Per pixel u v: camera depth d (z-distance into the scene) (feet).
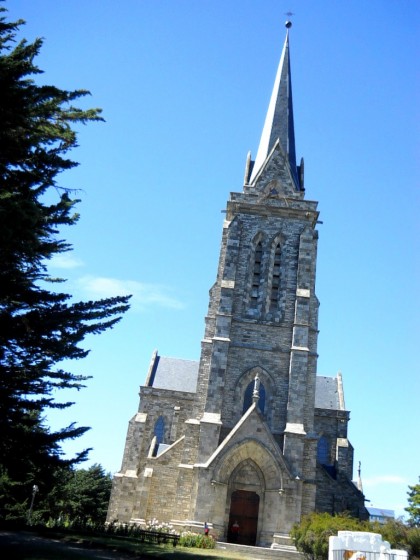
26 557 69.67
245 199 163.53
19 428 75.10
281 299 153.28
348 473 177.58
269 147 179.22
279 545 123.24
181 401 190.08
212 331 153.28
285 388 143.64
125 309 82.64
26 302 77.56
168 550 97.45
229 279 153.48
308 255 157.07
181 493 133.08
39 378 78.18
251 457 132.57
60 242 82.43
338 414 185.68
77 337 79.46
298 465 133.28
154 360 205.46
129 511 168.86
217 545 118.21
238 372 145.18
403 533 107.76
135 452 177.17
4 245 64.85
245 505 131.13
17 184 73.36
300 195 164.35
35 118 74.13
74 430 77.56
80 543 94.43
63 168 75.77
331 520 114.62
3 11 72.33
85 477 256.73
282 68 196.75
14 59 69.10
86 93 71.10
